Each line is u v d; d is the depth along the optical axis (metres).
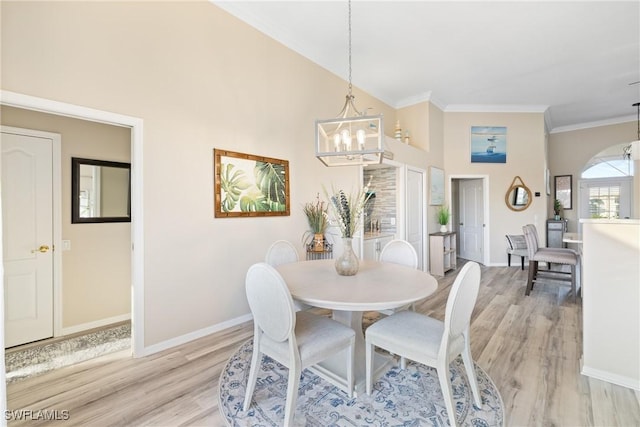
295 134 3.66
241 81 3.09
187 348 2.56
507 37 3.61
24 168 2.72
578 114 6.46
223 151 2.93
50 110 1.98
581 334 2.84
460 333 1.73
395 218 4.95
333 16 3.18
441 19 3.25
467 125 6.12
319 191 3.94
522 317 3.28
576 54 4.02
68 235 2.99
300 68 3.73
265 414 1.75
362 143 2.13
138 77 2.38
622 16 3.22
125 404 1.83
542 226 6.03
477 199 6.50
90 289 3.12
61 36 2.02
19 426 1.65
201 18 2.77
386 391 1.96
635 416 1.73
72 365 2.31
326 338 1.77
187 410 1.78
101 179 3.21
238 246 3.08
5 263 2.62
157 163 2.49
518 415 1.74
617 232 2.06
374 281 2.10
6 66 1.82
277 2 2.96
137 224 2.39
